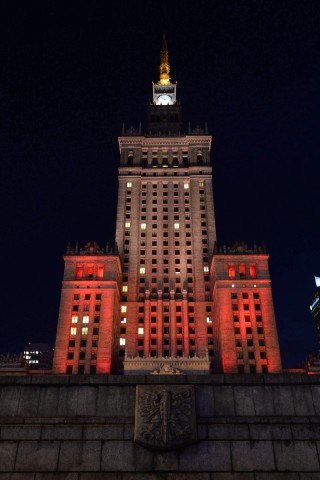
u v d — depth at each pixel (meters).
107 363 108.06
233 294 117.31
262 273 119.94
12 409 18.36
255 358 109.31
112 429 17.75
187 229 142.88
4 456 17.27
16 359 113.31
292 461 17.17
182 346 122.62
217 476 16.84
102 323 112.94
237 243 126.12
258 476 16.86
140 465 17.02
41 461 17.17
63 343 111.00
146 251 138.38
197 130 163.50
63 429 17.80
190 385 18.52
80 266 121.94
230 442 17.53
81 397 18.55
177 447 17.27
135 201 147.25
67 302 116.25
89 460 17.14
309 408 18.38
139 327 125.81
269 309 115.12
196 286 131.00
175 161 158.88
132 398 18.45
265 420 18.02
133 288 131.00
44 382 18.94
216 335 119.44
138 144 160.88
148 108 184.00
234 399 18.50
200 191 148.88
